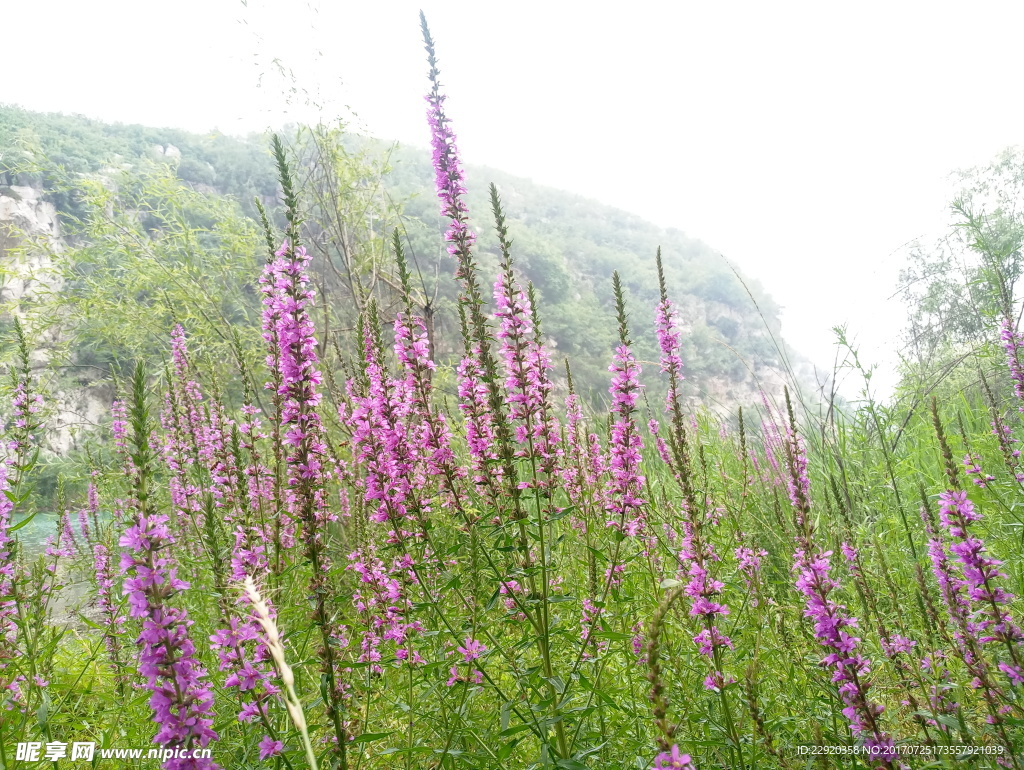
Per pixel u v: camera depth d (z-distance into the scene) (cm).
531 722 316
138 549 237
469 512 413
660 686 201
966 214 724
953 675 307
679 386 439
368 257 1180
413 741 381
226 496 536
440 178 423
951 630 331
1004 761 260
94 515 769
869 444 697
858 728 262
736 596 476
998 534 452
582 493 492
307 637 390
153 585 235
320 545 341
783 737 335
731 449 784
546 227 13238
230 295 1186
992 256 650
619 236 14675
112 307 1068
